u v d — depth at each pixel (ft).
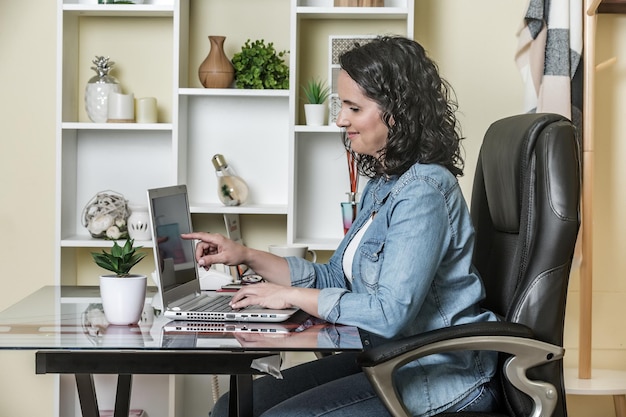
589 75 9.43
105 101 9.66
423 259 5.65
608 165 10.22
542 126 5.95
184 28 9.72
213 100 10.15
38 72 10.12
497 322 5.52
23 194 10.21
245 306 6.01
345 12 9.33
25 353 10.32
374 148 6.30
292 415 5.66
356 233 6.77
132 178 10.21
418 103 6.06
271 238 10.30
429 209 5.74
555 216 5.69
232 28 10.08
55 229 9.87
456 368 5.78
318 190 10.16
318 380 6.87
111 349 4.85
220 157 9.75
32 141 10.16
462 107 10.05
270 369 4.90
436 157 6.06
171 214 6.51
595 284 10.32
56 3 10.07
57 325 5.57
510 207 6.13
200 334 5.33
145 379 10.15
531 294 5.68
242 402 5.37
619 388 9.19
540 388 5.65
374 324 5.61
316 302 5.80
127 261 5.74
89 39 10.12
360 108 6.15
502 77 10.02
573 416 10.54
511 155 6.10
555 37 9.35
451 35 10.02
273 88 9.70
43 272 10.27
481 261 6.73
